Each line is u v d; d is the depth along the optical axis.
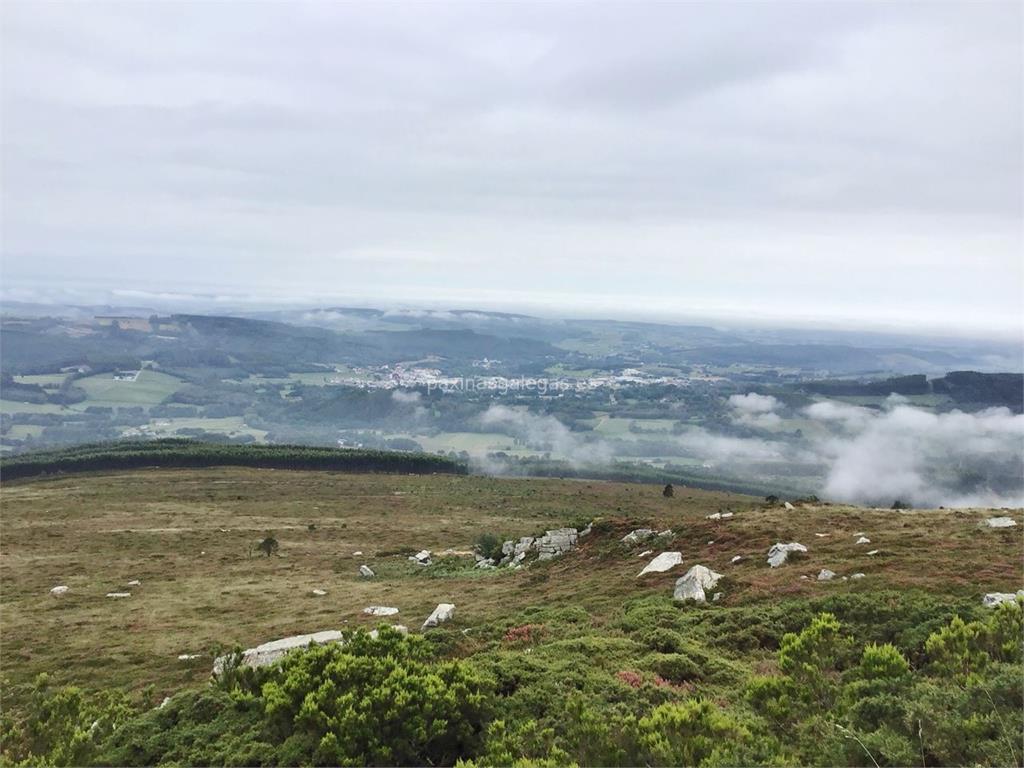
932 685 11.44
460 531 86.56
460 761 10.64
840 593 22.45
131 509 98.75
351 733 11.59
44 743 15.12
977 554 26.02
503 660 15.95
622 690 14.01
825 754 10.19
